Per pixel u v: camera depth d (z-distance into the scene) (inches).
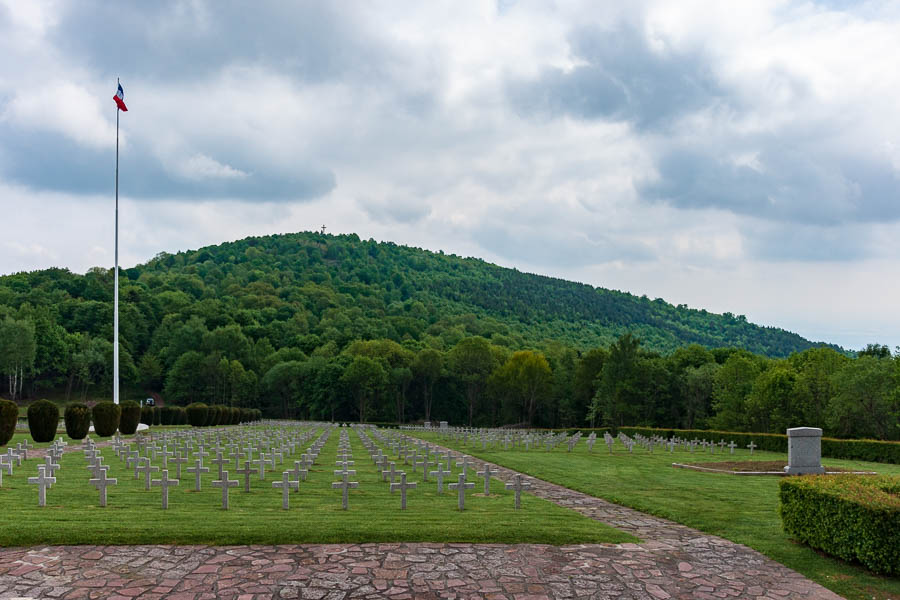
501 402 4916.3
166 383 5108.3
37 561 449.1
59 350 4827.8
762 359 4138.8
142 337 5748.0
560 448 1845.5
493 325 7470.5
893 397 2054.6
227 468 1004.6
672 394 3636.8
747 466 1175.0
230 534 510.6
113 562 451.8
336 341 5885.8
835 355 2568.9
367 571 450.0
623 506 752.3
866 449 1572.3
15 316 4847.4
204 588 414.0
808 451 1085.8
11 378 4611.2
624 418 3671.3
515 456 1472.7
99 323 5487.2
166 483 636.7
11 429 1343.5
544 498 799.1
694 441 2052.2
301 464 917.2
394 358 5113.2
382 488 830.5
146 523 542.9
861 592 444.1
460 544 515.2
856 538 481.4
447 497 773.9
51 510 605.9
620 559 499.2
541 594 423.2
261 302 7116.1
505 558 487.2
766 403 2674.7
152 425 2748.5
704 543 559.2
